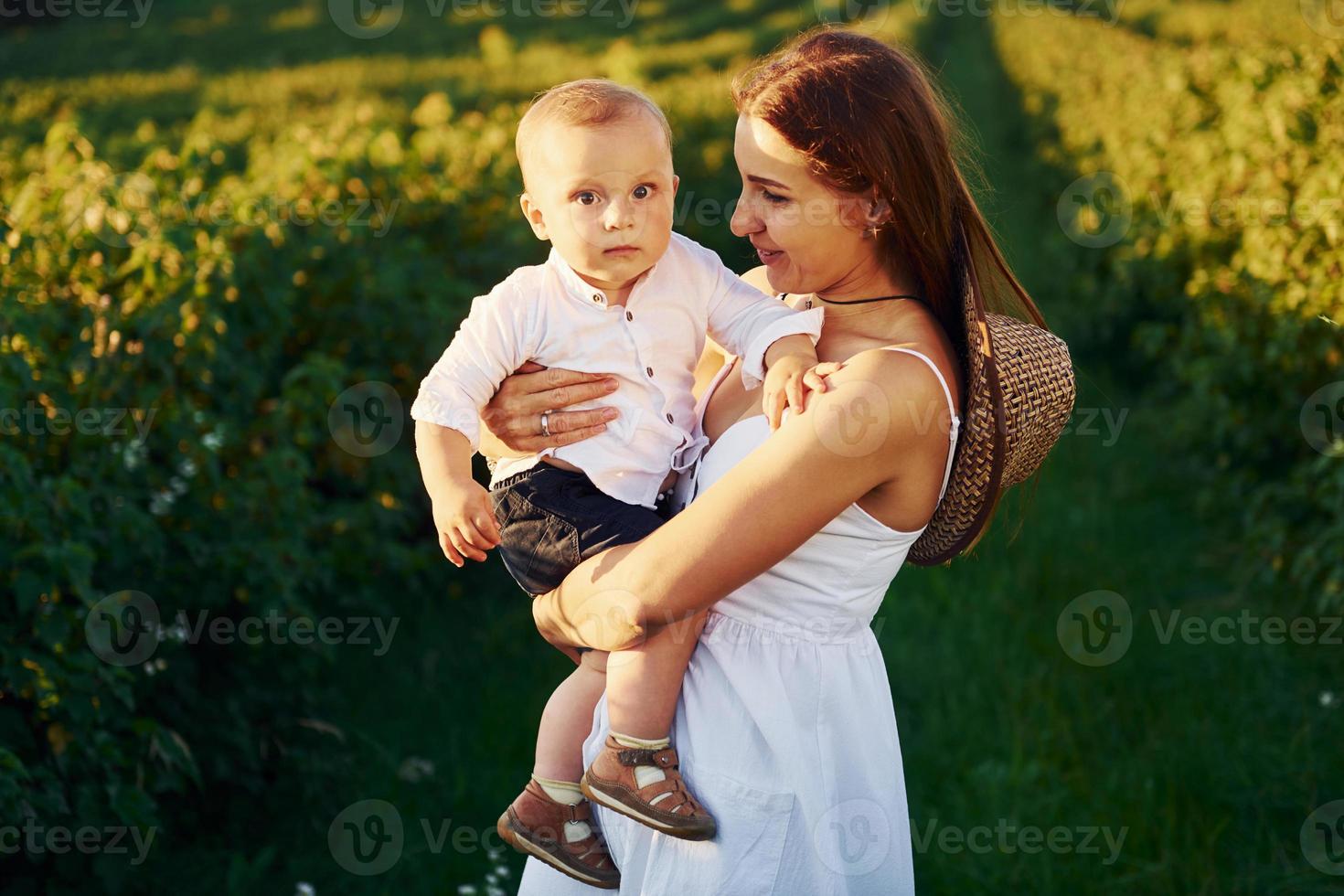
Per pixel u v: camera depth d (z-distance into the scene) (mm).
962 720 4082
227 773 3531
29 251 3854
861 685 1768
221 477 3898
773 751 1674
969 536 1788
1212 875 3156
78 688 2969
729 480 1617
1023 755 3859
